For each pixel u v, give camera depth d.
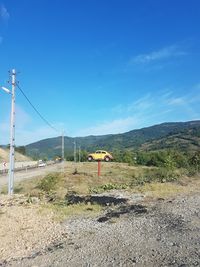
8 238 15.68
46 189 33.03
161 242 13.95
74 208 22.22
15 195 28.75
